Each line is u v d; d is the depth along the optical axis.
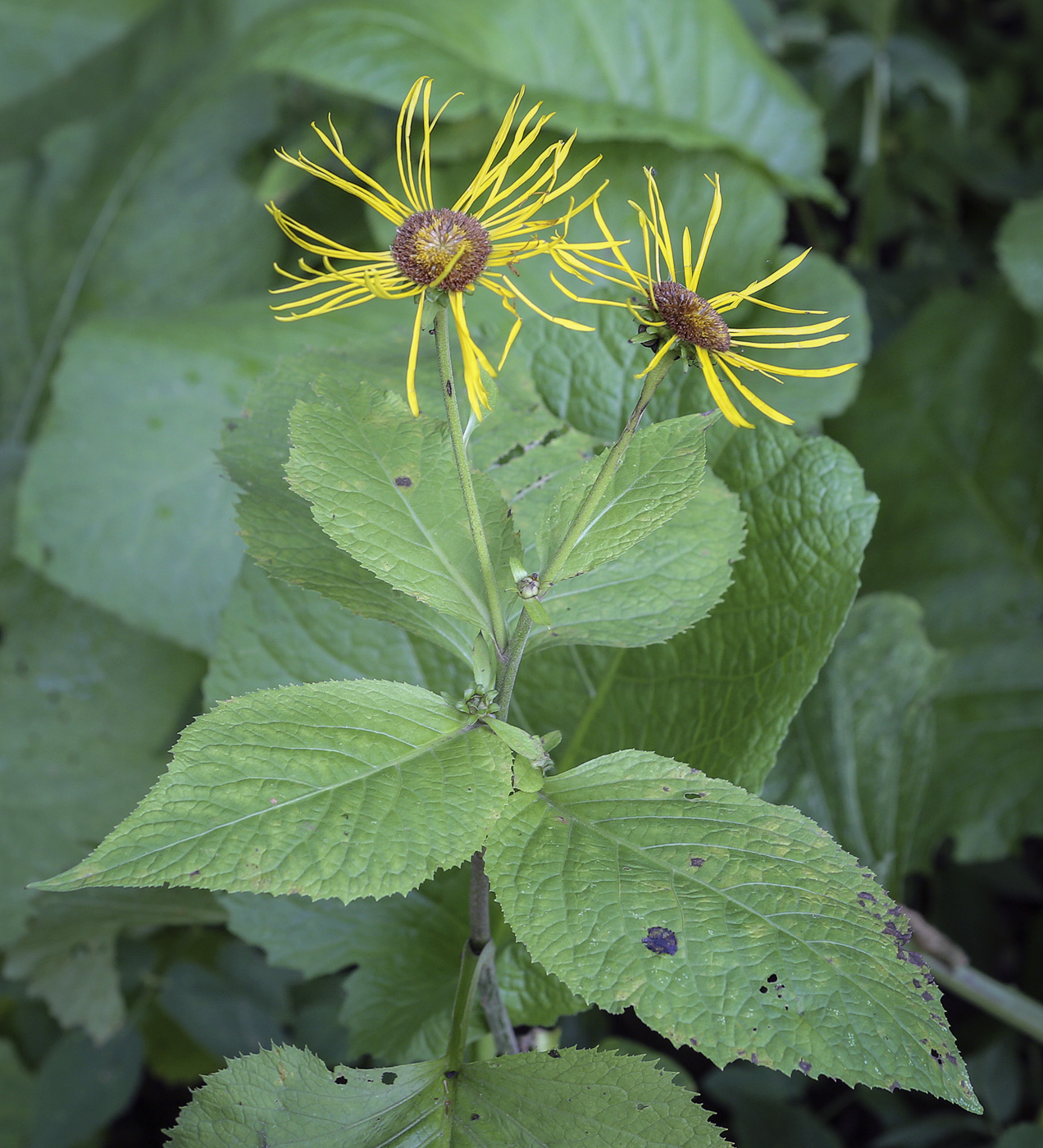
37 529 1.51
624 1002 0.77
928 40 2.43
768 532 0.95
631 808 0.80
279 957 1.00
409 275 0.77
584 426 0.99
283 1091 0.82
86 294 1.98
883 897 0.78
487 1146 0.81
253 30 1.72
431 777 0.79
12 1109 1.63
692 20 1.73
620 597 0.85
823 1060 0.76
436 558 0.83
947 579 1.96
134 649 1.73
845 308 1.61
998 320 2.03
